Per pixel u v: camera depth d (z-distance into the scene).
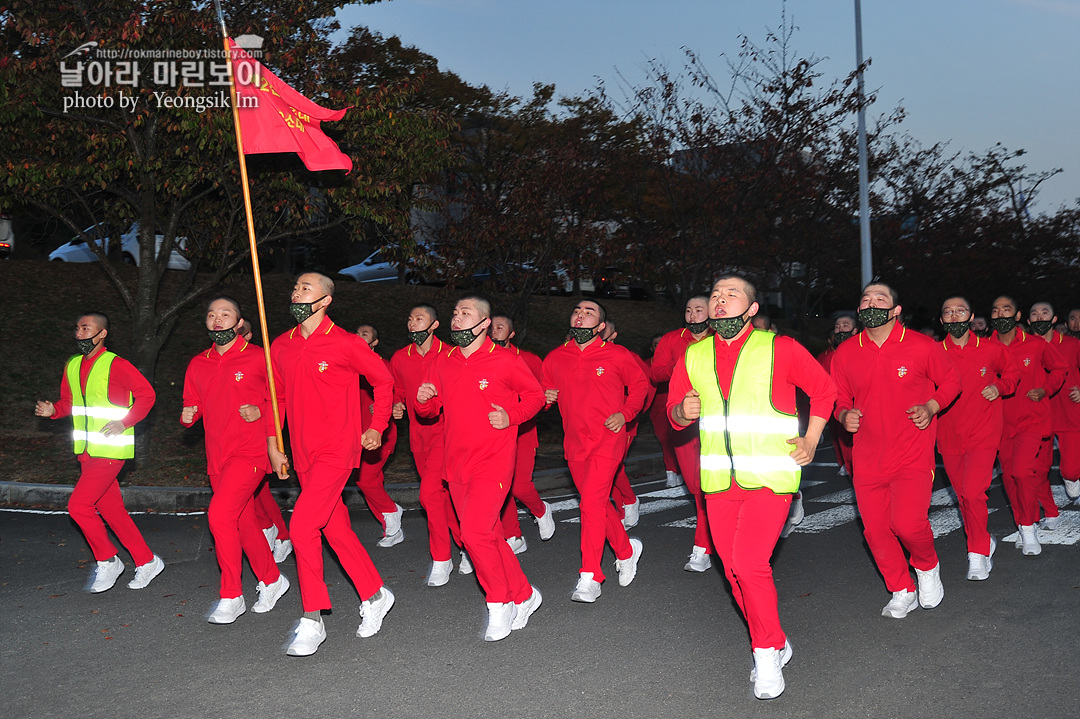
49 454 12.52
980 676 4.74
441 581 6.93
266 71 9.16
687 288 18.00
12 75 10.38
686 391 4.96
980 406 6.68
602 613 6.11
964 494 6.71
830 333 11.48
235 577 6.02
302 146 9.34
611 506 6.79
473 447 5.59
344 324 21.06
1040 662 4.91
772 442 4.60
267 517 7.73
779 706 4.43
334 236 27.19
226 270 12.83
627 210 18.75
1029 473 7.39
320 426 5.41
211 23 10.48
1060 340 9.48
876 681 4.72
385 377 5.51
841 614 5.95
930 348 5.57
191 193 12.88
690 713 4.37
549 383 6.66
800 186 19.73
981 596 6.22
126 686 4.87
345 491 10.28
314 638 5.32
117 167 11.30
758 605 4.54
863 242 20.89
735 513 4.73
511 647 5.42
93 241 12.32
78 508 6.67
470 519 5.53
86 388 6.70
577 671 4.99
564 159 15.06
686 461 7.25
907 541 5.75
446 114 12.67
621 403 6.53
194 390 6.19
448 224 14.95
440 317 22.47
